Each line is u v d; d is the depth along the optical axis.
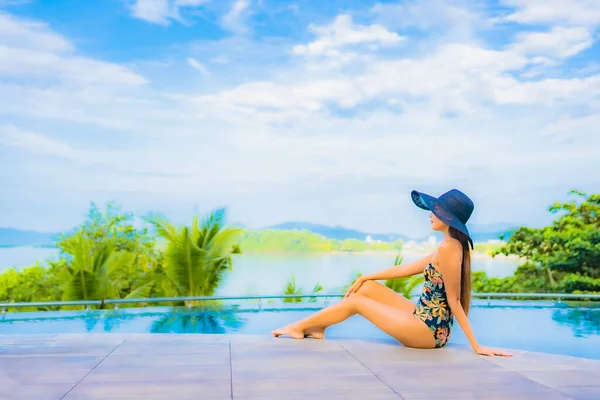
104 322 10.05
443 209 5.59
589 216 18.69
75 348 5.76
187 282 12.71
